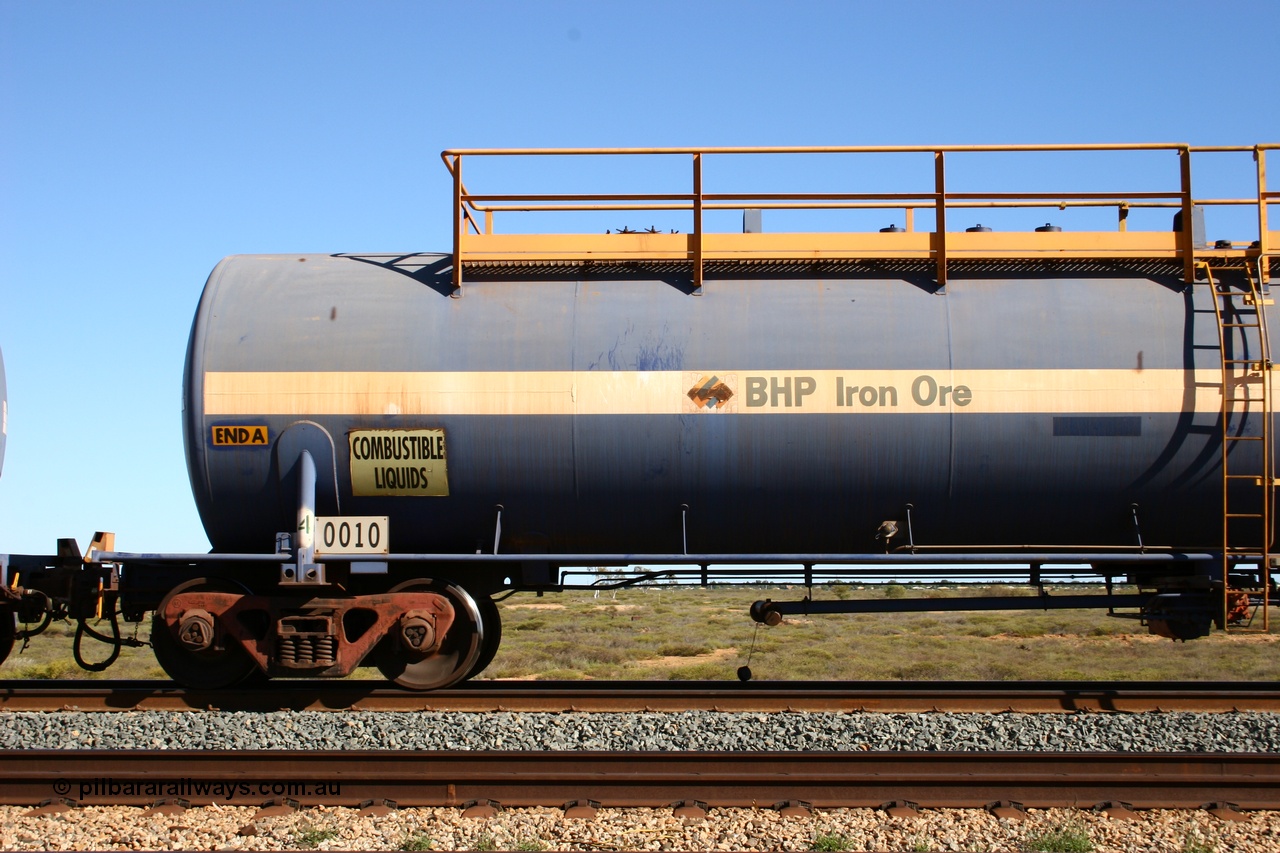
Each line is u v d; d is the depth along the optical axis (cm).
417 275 1205
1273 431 1103
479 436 1129
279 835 762
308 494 1124
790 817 789
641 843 746
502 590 1216
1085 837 746
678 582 1214
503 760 877
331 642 1113
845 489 1131
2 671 1900
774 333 1138
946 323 1138
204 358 1153
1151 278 1168
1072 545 1166
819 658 2312
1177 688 1237
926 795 823
